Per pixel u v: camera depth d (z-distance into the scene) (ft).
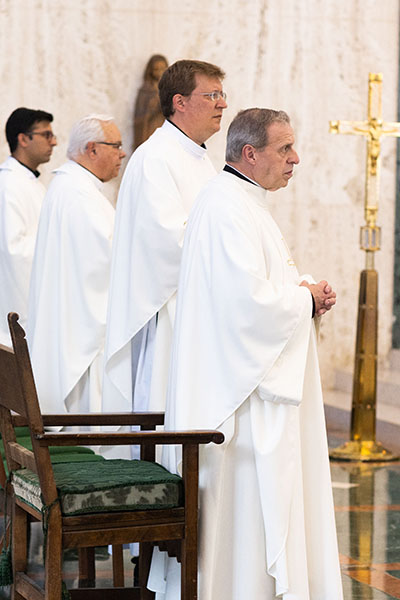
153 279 17.78
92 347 21.62
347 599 17.38
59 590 12.75
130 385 18.48
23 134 26.58
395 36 40.14
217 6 38.58
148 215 17.78
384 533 21.86
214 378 14.24
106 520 13.00
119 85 37.76
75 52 37.40
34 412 12.75
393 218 40.50
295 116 39.52
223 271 14.17
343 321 40.29
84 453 16.67
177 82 18.17
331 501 14.74
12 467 14.71
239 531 14.34
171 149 18.19
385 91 40.19
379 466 29.37
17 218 26.23
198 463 13.64
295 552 14.14
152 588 15.19
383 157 40.27
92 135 22.07
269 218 15.05
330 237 40.11
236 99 38.93
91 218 21.76
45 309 21.98
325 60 39.63
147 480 13.30
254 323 13.99
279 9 39.14
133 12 37.81
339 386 39.91
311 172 39.83
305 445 14.82
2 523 20.88
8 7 36.83
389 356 40.50
